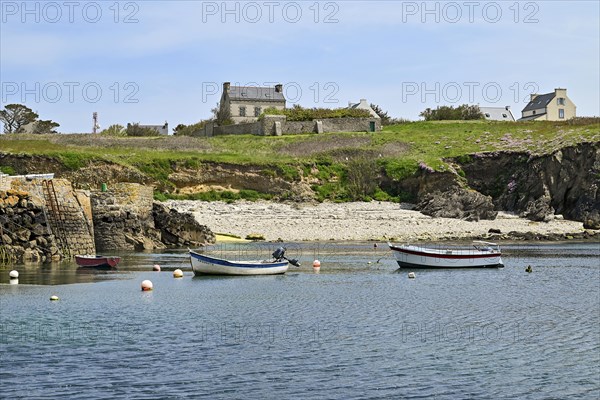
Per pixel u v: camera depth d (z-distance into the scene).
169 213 78.81
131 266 56.62
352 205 106.25
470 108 167.50
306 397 23.33
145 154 109.94
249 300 40.25
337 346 29.50
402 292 44.44
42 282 45.28
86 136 122.06
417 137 130.25
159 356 27.38
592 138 109.25
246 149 121.50
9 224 55.25
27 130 166.50
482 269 58.22
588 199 102.75
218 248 75.25
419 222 96.06
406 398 23.55
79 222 61.62
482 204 101.81
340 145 125.19
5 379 24.36
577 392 24.59
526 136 124.12
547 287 47.47
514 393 24.42
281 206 102.50
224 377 25.03
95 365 26.06
